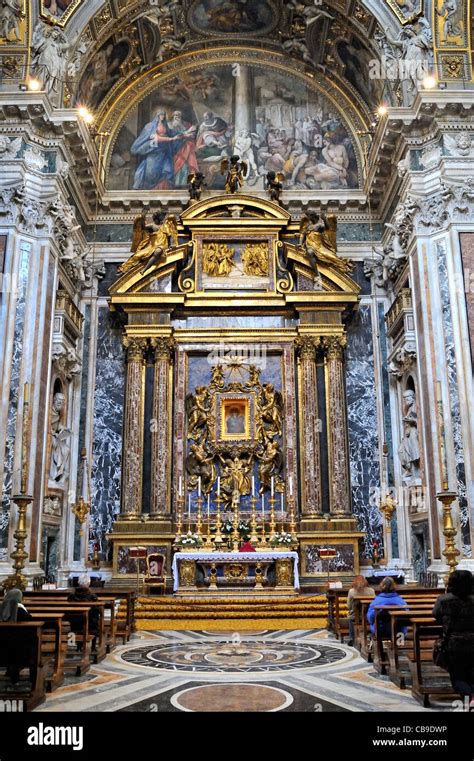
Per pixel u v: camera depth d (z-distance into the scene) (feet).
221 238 58.29
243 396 55.36
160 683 24.08
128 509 52.60
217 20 60.85
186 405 55.72
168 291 56.65
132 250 58.34
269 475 54.19
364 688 23.09
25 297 44.65
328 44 59.93
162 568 50.52
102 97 61.00
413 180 46.62
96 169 56.95
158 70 63.72
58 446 50.78
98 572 51.67
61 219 47.85
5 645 20.79
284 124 63.46
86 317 58.08
